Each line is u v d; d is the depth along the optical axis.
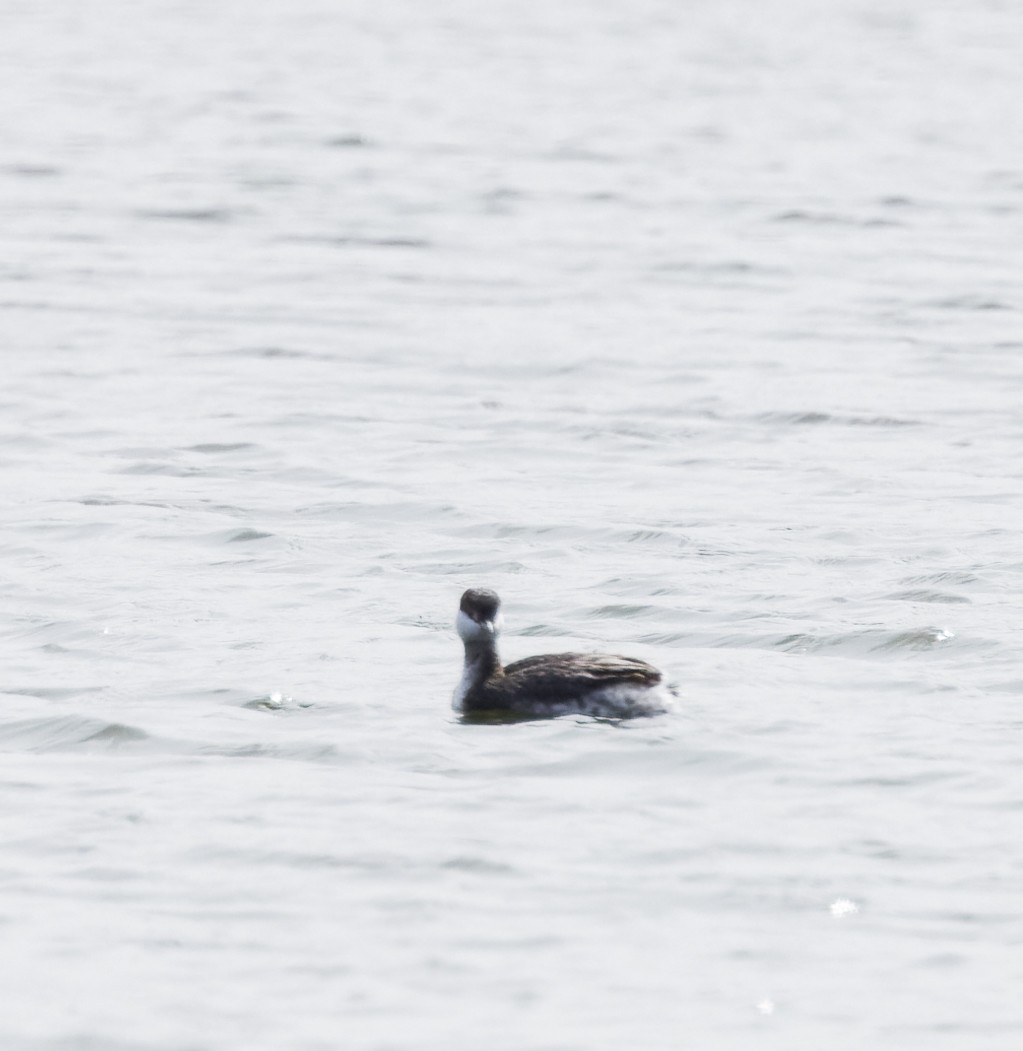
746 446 32.22
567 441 32.53
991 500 28.25
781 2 135.75
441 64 99.06
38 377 37.09
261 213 58.06
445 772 17.44
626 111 82.00
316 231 55.28
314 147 71.38
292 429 33.22
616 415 34.41
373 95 86.50
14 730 18.67
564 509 27.88
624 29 118.12
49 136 72.31
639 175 65.81
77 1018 13.14
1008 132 75.75
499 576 24.45
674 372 37.97
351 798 16.83
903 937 14.27
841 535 26.20
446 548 25.84
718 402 35.34
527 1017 13.15
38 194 60.16
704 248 52.72
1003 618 22.06
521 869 15.38
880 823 16.22
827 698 19.41
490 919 14.55
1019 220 56.88
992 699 19.30
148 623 22.28
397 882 15.16
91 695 19.64
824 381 36.97
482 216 58.28
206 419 33.91
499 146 72.19
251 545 25.97
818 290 46.78
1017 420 33.81
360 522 27.23
